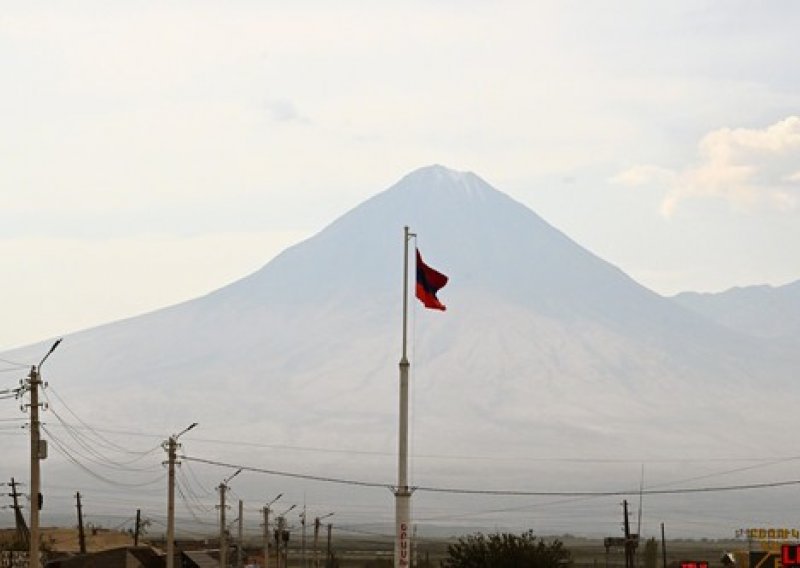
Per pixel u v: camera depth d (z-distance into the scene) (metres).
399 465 115.12
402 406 115.56
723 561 182.00
